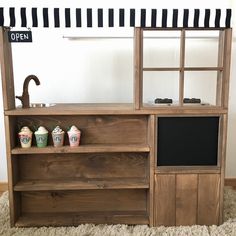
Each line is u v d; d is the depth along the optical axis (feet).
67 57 6.93
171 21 4.98
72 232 5.24
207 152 5.33
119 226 5.44
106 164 5.82
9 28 5.13
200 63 7.00
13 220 5.46
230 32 5.05
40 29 6.77
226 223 5.53
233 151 7.41
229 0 6.80
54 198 5.95
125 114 5.28
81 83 7.03
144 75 7.06
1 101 7.01
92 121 5.60
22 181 5.67
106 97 7.09
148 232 5.21
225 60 5.12
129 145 5.49
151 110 5.18
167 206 5.42
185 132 5.27
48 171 5.80
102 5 6.75
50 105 6.07
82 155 5.77
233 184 7.48
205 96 7.16
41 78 6.97
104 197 5.98
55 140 5.34
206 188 5.41
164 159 5.32
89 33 6.80
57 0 6.70
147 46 6.91
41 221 5.56
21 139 5.32
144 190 5.96
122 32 6.82
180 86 5.27
